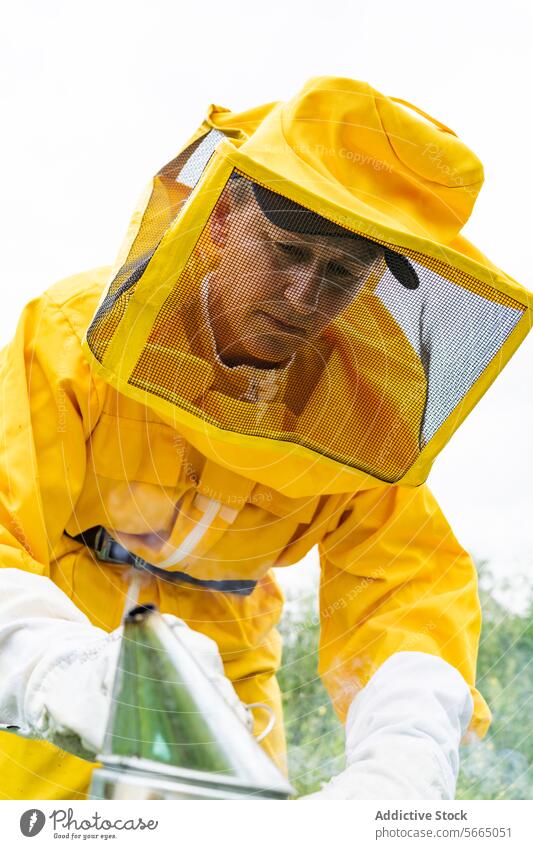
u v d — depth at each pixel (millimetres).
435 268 1442
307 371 1542
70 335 1590
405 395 1543
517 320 1484
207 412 1472
